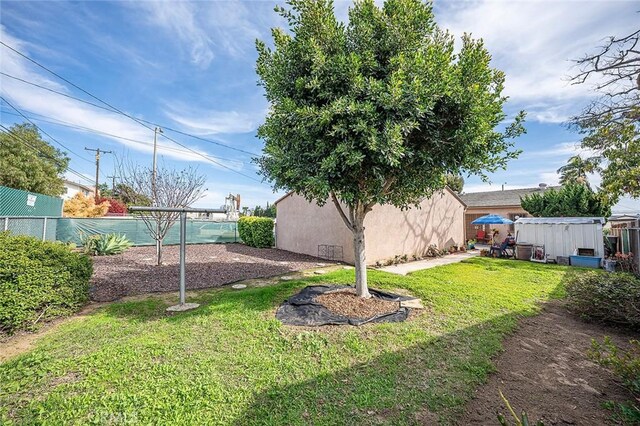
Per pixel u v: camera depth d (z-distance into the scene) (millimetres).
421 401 2672
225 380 2953
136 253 12000
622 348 3881
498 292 6348
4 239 4414
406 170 4730
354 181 4781
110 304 5508
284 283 6848
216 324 4383
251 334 4043
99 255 11102
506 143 4848
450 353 3582
